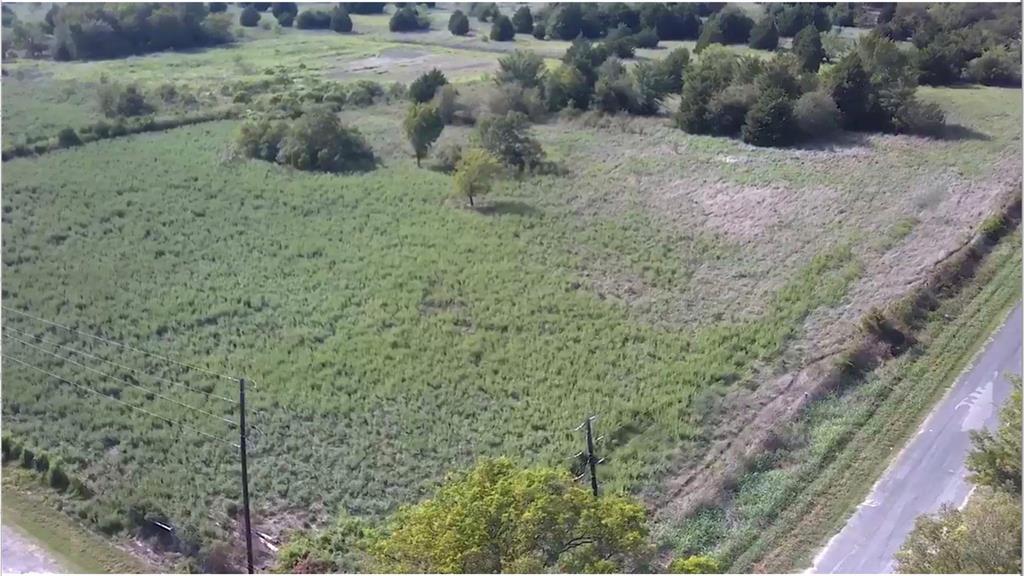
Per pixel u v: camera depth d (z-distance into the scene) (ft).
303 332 158.71
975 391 135.64
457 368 147.84
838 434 127.13
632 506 84.79
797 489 117.39
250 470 124.36
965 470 118.42
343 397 138.92
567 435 130.21
